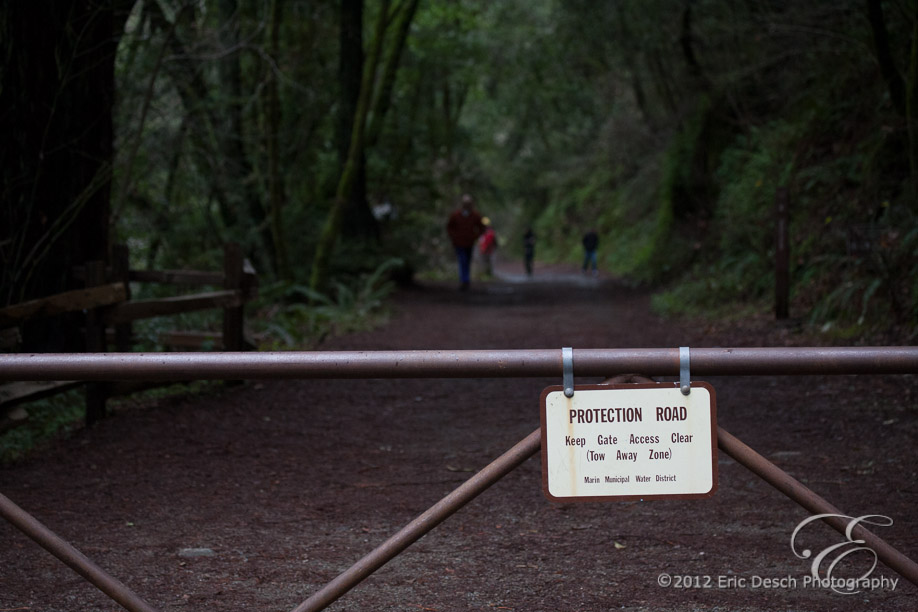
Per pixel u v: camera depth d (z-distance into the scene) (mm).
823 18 13586
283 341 10820
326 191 18781
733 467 5152
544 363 2066
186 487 4871
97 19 7098
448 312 15094
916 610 3150
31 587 3453
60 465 5316
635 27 20094
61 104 6832
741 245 14922
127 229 11703
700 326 11828
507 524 4223
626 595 3330
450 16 23469
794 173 13750
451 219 20484
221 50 11344
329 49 17938
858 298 9617
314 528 4184
